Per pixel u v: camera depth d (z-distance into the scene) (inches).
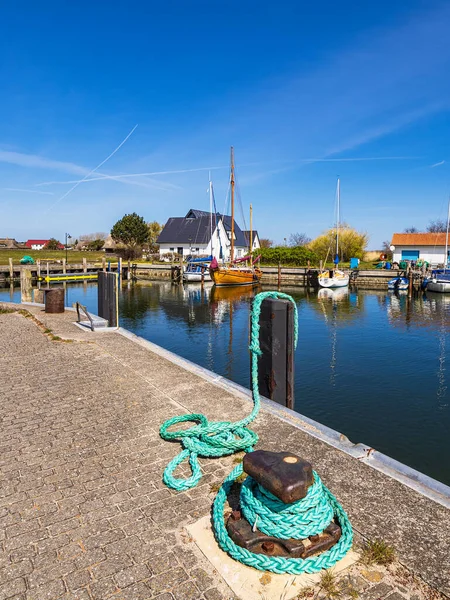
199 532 101.7
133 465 136.7
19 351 299.9
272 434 155.3
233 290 1549.0
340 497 114.8
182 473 131.3
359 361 536.4
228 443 139.5
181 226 2598.4
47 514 110.6
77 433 161.9
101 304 466.9
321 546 93.0
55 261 2128.4
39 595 84.0
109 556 94.7
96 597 83.3
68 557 94.7
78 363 264.7
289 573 87.7
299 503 94.6
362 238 2279.8
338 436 152.8
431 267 1700.3
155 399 197.9
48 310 501.0
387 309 1037.2
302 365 518.0
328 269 1756.9
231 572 89.1
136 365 257.9
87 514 110.5
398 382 451.5
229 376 490.0
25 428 167.0
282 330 191.5
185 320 896.9
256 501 96.6
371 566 89.6
